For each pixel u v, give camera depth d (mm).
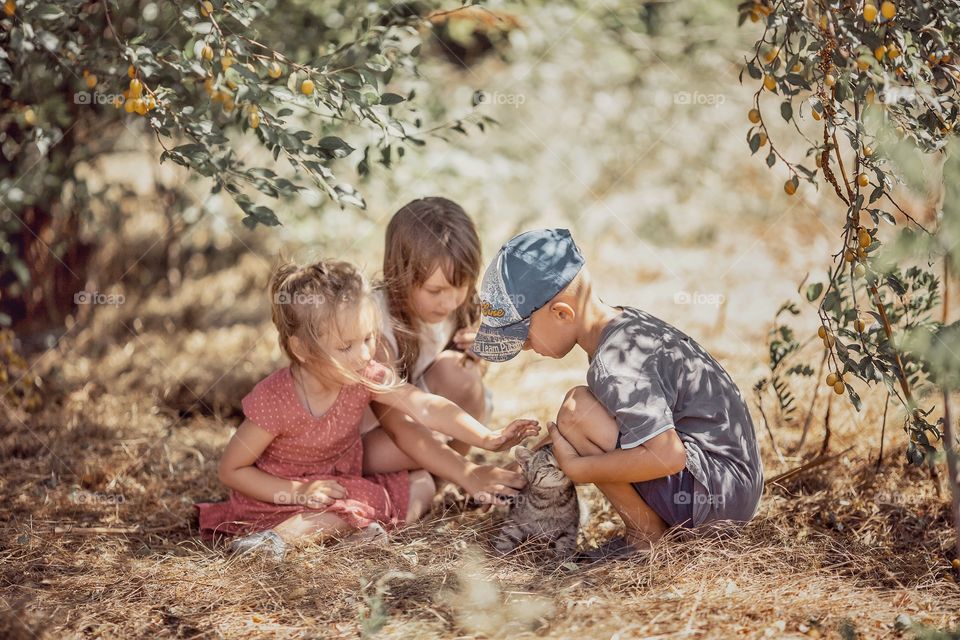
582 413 2771
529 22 5371
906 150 2424
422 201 3326
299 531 3004
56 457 3842
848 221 2625
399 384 3207
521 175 6461
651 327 2898
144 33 3262
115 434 4117
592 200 6938
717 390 2883
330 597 2613
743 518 2867
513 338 2881
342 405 3156
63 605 2582
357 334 3016
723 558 2688
